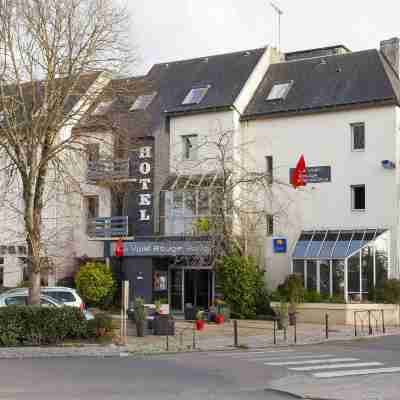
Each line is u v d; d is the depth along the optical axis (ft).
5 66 70.38
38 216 72.18
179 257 111.55
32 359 59.26
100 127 76.89
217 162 110.73
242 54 125.39
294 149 110.32
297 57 133.28
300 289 100.94
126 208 116.67
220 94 115.96
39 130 70.69
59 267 117.91
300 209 108.99
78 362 56.65
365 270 101.09
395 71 115.34
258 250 109.40
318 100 109.50
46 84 70.85
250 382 45.50
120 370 51.01
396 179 102.53
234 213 106.01
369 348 69.97
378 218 103.24
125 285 72.13
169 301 115.65
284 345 73.31
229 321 97.19
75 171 98.17
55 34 71.31
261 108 113.80
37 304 71.10
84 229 121.29
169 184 112.88
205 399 38.45
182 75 125.90
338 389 42.29
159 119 116.57
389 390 41.88
